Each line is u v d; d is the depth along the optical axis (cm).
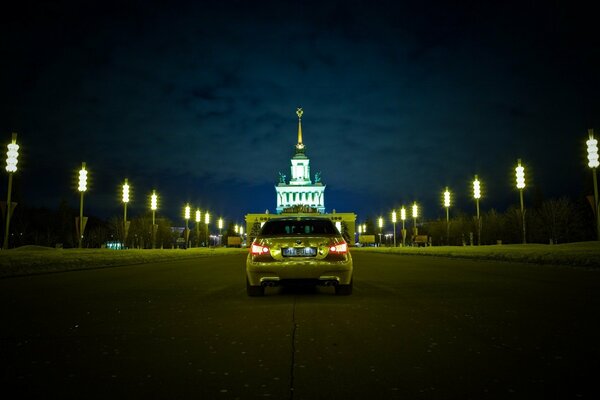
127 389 438
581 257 2136
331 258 1035
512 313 835
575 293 1127
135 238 9331
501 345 597
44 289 1337
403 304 953
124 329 717
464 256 3303
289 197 15238
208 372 491
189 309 916
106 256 2911
